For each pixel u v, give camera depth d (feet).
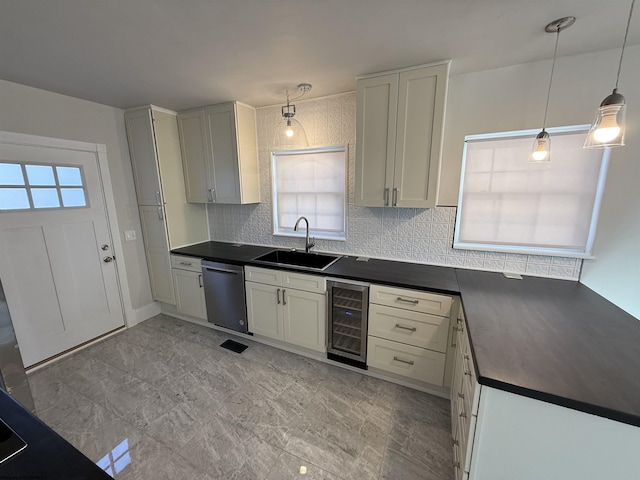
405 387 6.81
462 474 3.80
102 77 6.55
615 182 5.57
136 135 9.19
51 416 5.99
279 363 7.82
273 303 8.14
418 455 5.06
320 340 7.64
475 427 3.38
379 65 6.04
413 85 6.12
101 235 8.93
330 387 6.83
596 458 2.91
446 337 6.02
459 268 7.36
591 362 3.40
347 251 8.84
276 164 9.64
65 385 6.95
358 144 6.89
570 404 2.80
